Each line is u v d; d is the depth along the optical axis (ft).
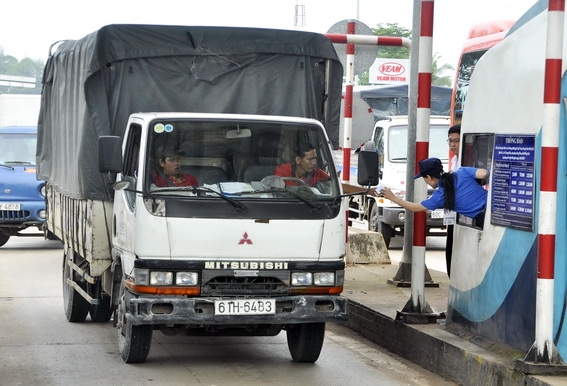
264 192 29.35
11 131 70.44
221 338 36.42
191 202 28.66
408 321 33.99
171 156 29.32
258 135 30.09
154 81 33.22
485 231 30.27
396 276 45.14
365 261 54.03
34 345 34.53
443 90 85.76
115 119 32.99
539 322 25.88
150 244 28.32
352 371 30.71
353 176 66.74
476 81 31.89
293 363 31.78
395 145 65.67
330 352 34.12
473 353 28.66
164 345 34.73
